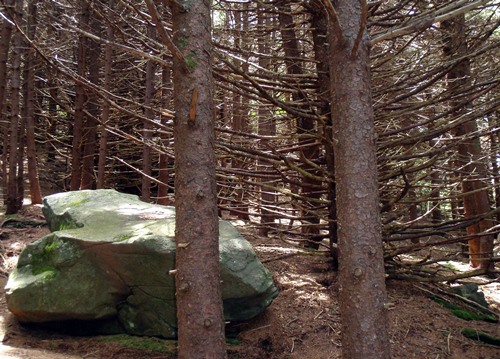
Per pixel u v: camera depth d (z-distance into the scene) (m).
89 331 4.32
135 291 4.18
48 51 8.38
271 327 4.41
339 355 4.03
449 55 5.49
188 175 2.76
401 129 5.20
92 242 4.14
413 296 5.22
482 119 7.46
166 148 5.92
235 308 4.24
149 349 4.00
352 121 3.01
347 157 2.99
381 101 6.15
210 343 2.66
